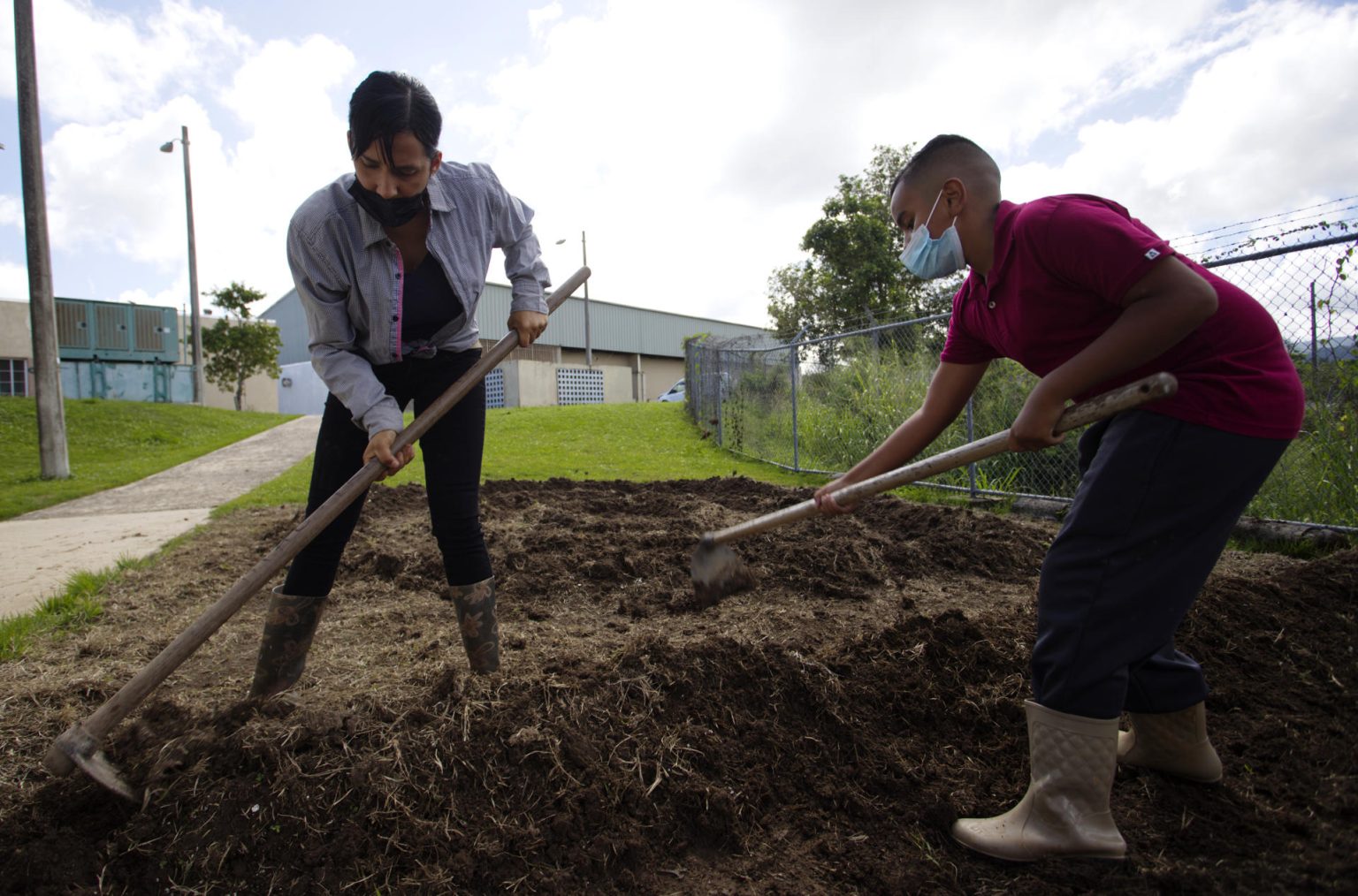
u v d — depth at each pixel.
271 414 21.02
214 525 5.97
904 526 5.04
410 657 2.97
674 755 2.08
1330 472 4.52
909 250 1.93
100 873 1.73
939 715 2.33
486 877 1.76
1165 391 1.39
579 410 17.55
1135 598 1.65
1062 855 1.72
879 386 8.79
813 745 2.21
